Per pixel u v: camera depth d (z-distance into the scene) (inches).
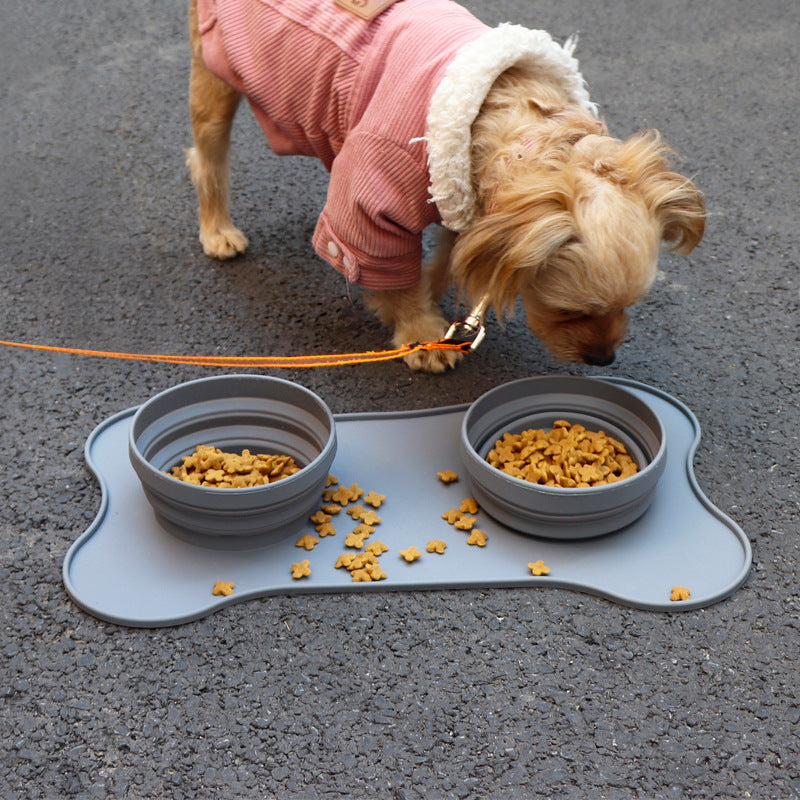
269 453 45.4
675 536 43.9
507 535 43.9
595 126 42.6
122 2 72.5
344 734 39.8
